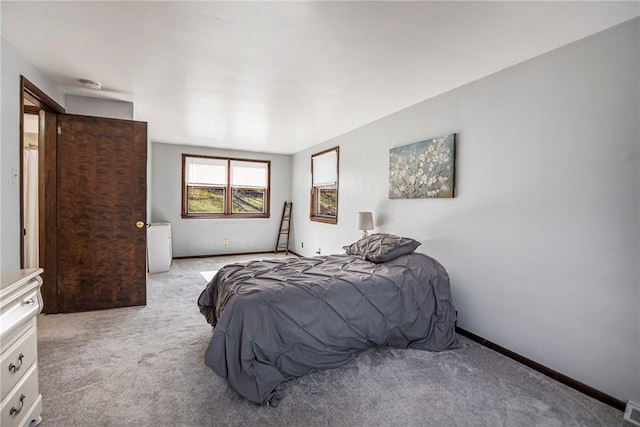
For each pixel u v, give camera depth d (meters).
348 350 2.28
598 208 1.95
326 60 2.37
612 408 1.85
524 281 2.35
